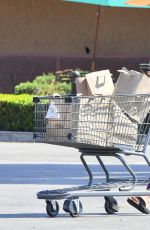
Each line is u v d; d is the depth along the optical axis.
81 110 15.43
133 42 44.25
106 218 16.11
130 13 44.09
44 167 25.16
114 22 44.16
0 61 43.97
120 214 16.61
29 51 44.09
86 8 44.16
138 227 15.18
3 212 16.94
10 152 29.41
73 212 16.08
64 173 23.64
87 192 15.69
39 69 43.94
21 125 33.62
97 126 15.45
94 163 26.25
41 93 36.38
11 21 44.22
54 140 15.70
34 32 44.22
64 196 15.72
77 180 22.08
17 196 19.23
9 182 21.73
